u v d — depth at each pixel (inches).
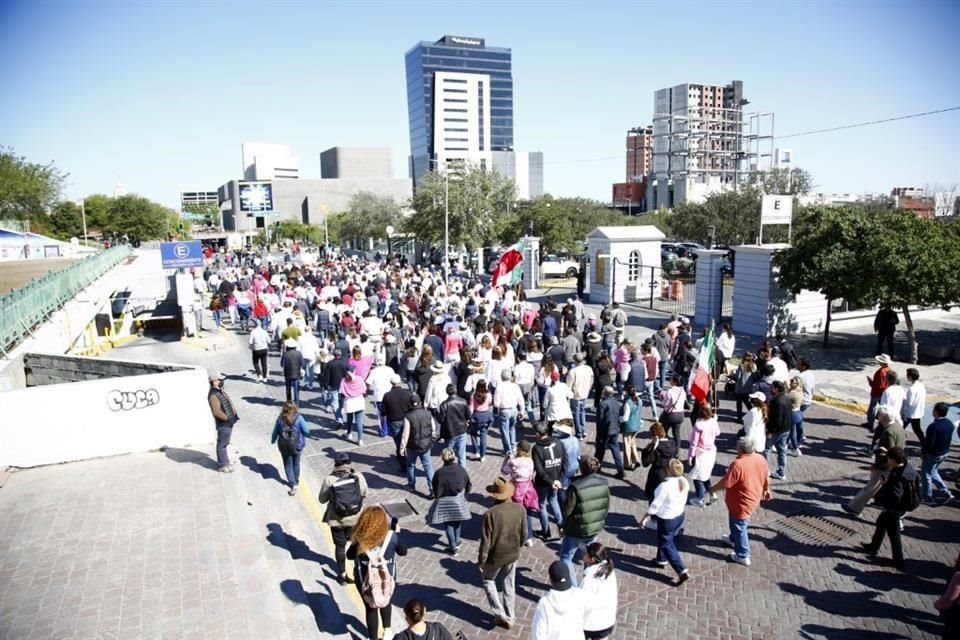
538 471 349.7
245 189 3442.4
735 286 976.9
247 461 469.4
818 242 786.2
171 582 289.3
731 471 327.3
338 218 3767.2
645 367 569.0
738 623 283.3
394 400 438.9
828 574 321.7
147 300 1389.0
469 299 841.5
